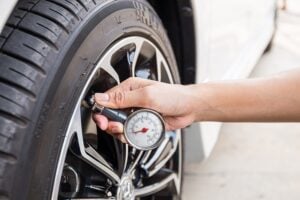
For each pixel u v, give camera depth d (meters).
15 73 1.05
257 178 2.53
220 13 2.08
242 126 3.06
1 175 1.00
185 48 1.85
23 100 1.04
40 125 1.05
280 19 5.18
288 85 1.34
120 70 1.38
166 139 1.62
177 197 1.76
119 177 1.37
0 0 1.01
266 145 2.85
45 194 1.07
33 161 1.04
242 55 2.59
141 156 1.49
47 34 1.11
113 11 1.29
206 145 2.08
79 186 1.27
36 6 1.15
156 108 1.28
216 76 2.13
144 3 1.48
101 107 1.25
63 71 1.11
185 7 1.74
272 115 1.35
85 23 1.18
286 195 2.39
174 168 1.75
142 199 1.64
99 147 1.36
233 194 2.41
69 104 1.12
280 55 4.21
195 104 1.32
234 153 2.76
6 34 1.10
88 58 1.18
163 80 1.62
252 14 2.79
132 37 1.39
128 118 1.27
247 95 1.34
